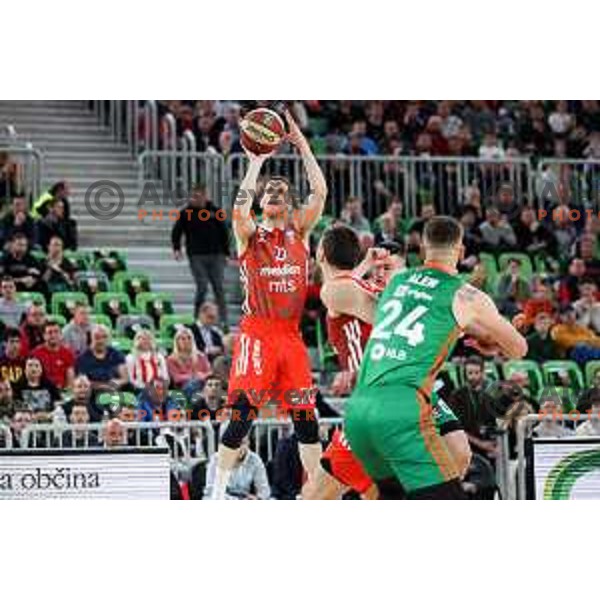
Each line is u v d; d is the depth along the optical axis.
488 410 15.91
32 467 13.79
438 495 9.66
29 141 24.72
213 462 14.57
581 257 23.42
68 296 20.34
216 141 24.53
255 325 12.61
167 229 23.33
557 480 14.40
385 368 9.89
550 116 27.14
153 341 18.31
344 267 11.65
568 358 20.77
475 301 9.94
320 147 24.88
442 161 23.73
